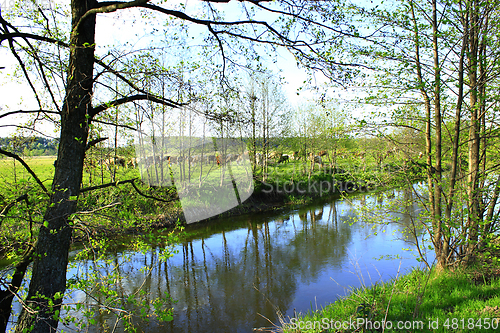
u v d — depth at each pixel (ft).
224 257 38.42
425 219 22.20
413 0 20.85
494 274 21.09
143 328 22.67
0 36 13.28
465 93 20.43
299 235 47.42
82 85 14.37
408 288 20.95
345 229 49.29
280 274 32.48
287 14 14.11
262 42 15.26
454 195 21.36
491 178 22.17
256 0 13.78
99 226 14.83
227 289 29.30
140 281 30.86
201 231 48.57
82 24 14.01
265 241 45.11
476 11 19.24
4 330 15.21
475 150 22.25
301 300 26.32
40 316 13.64
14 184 14.10
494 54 19.48
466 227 20.43
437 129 21.56
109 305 14.11
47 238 14.06
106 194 18.10
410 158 22.93
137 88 14.53
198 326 22.94
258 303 26.37
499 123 21.48
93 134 15.33
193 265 35.86
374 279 28.17
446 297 18.60
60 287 14.42
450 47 20.25
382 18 20.58
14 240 15.17
